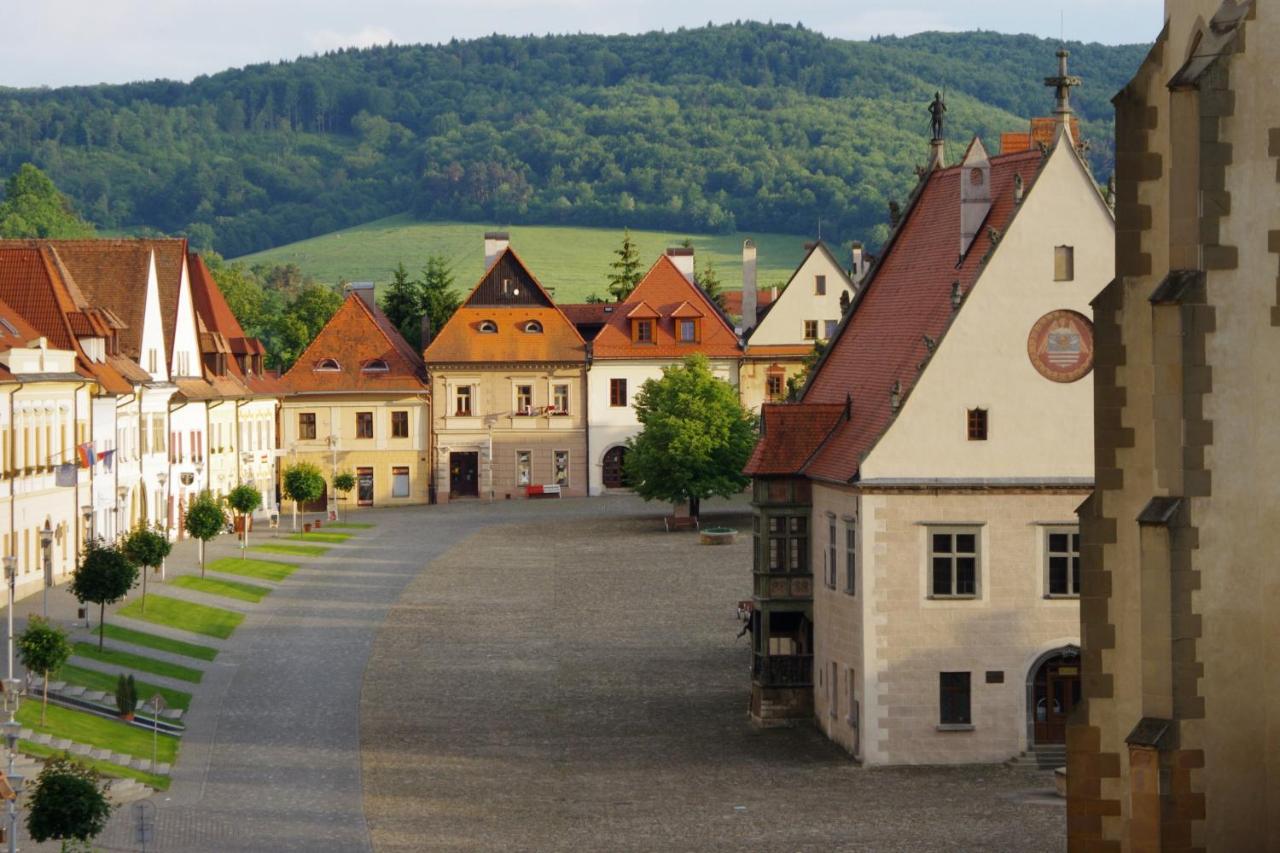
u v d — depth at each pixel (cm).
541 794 7394
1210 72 4181
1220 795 4259
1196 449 4225
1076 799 4788
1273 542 4238
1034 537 7944
